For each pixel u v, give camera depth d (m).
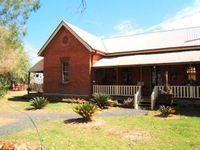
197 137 7.49
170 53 17.86
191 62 14.04
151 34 23.64
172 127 8.96
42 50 22.17
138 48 20.38
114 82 21.00
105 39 26.08
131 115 12.26
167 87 15.27
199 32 19.75
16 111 14.31
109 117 11.56
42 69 23.92
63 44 21.16
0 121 10.97
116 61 18.83
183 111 13.36
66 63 21.20
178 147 6.46
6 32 11.05
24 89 42.03
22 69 39.97
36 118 11.58
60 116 12.12
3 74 29.44
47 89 21.91
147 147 6.50
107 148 6.41
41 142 6.46
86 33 23.56
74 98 19.84
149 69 19.25
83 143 6.89
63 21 20.75
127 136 7.72
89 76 19.08
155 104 15.45
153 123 9.84
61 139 7.36
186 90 16.12
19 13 10.47
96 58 20.38
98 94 16.11
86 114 10.38
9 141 7.03
